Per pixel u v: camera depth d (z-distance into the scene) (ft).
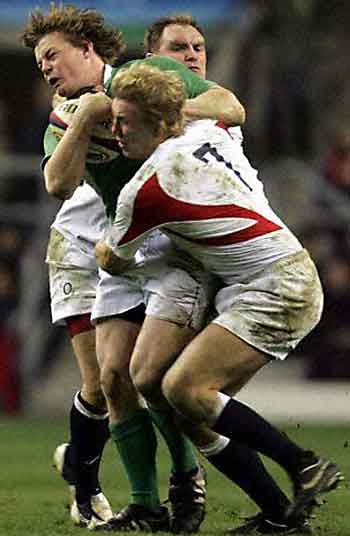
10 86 245.86
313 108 244.42
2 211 211.82
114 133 81.10
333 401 202.18
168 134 81.05
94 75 88.69
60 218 95.76
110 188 85.61
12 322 203.82
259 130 235.20
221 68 235.61
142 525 87.15
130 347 86.74
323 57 246.06
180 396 80.69
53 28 88.38
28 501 106.42
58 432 172.14
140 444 87.15
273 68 239.09
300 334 81.46
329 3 246.27
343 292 203.41
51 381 210.38
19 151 217.56
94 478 93.91
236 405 80.94
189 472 87.40
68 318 94.89
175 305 82.53
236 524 91.81
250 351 80.74
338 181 216.95
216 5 230.27
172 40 97.71
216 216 80.18
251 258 80.69
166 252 83.25
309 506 81.46
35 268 208.64
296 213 224.74
